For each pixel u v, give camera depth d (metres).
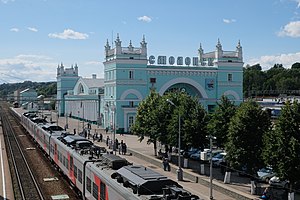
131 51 73.56
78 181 26.72
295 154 25.44
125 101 73.88
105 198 20.03
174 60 76.19
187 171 36.97
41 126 53.22
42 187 30.81
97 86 100.06
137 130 50.38
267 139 27.14
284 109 26.67
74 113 114.06
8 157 46.41
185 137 39.62
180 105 42.78
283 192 27.84
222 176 36.53
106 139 60.81
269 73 159.50
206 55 81.12
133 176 17.83
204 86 76.62
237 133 30.61
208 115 40.84
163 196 15.28
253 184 29.56
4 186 31.00
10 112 153.38
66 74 124.19
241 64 78.44
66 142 33.69
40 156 47.62
